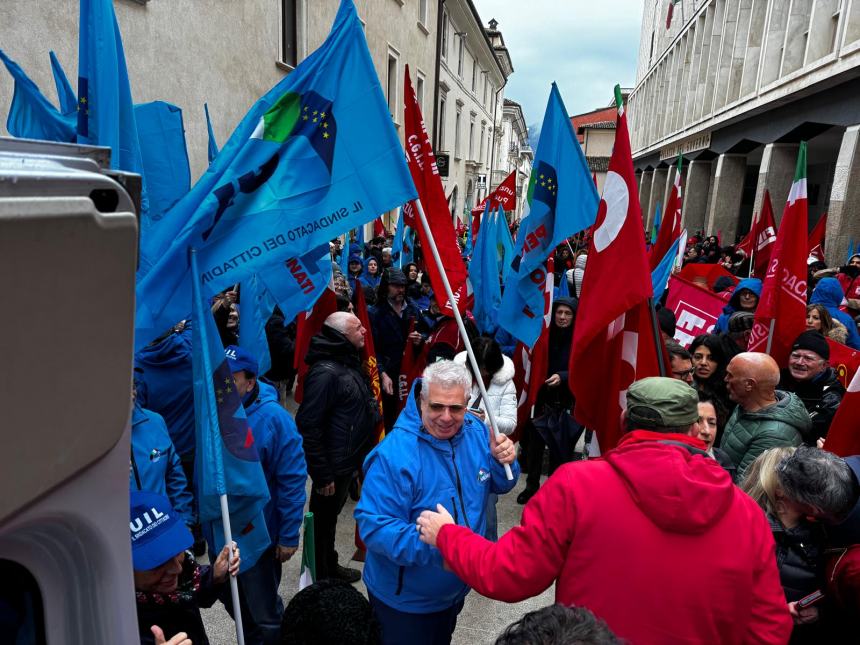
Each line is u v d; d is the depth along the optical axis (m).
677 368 3.43
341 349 3.32
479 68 32.16
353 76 2.30
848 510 1.82
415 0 17.88
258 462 2.15
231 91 8.94
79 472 0.63
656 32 39.78
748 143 21.50
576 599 1.59
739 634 1.52
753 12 20.06
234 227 2.16
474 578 1.72
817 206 23.94
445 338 4.62
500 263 6.23
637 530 1.51
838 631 1.88
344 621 1.53
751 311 5.64
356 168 2.30
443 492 2.14
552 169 3.52
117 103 2.51
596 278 2.65
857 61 11.80
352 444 3.35
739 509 1.55
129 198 0.60
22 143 0.64
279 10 10.21
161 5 7.25
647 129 41.94
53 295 0.53
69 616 0.70
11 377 0.50
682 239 8.85
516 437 4.23
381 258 11.00
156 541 1.72
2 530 0.56
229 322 4.49
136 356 3.23
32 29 5.50
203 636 1.95
